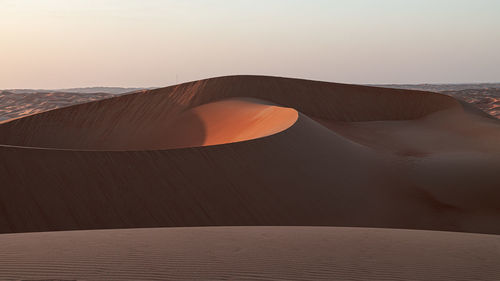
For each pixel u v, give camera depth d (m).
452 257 6.56
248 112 44.16
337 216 19.77
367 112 55.59
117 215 16.03
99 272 5.08
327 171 23.06
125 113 54.22
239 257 6.05
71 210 15.60
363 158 27.19
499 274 5.71
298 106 54.94
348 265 5.85
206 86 56.91
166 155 18.78
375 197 22.42
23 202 15.23
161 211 16.70
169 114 52.50
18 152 16.56
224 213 17.59
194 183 18.17
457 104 53.56
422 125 50.19
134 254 6.03
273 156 21.77
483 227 20.53
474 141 38.06
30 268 5.19
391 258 6.35
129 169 17.58
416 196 23.70
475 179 25.58
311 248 6.89
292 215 18.77
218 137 40.22
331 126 46.91
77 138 51.16
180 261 5.70
